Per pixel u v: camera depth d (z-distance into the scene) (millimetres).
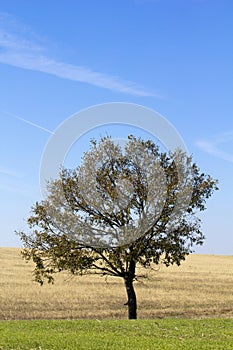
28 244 28484
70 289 44562
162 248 26438
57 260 28500
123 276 28000
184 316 34688
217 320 23109
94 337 18094
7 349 16156
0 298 39062
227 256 102625
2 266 61219
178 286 48656
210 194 27797
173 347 16391
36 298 39688
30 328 20625
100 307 36906
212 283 51906
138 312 35719
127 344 16828
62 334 18750
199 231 27906
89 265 27797
